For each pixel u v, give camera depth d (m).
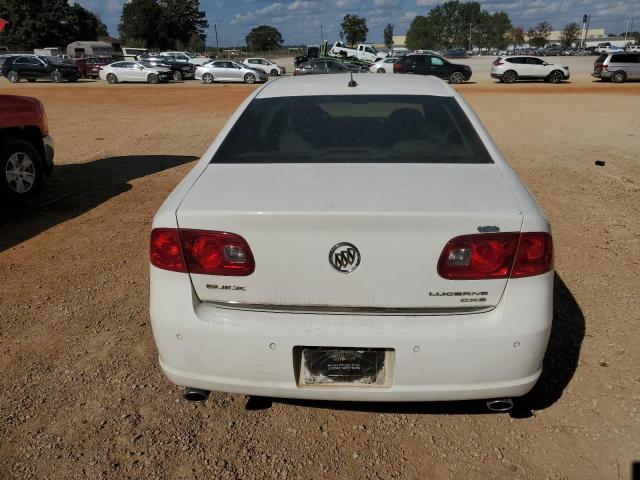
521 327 2.12
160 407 2.77
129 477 2.34
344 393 2.21
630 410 2.68
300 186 2.37
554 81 30.00
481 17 131.62
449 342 2.11
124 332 3.46
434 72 29.72
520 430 2.58
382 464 2.40
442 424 2.64
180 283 2.22
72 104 19.23
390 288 2.12
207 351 2.21
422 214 2.05
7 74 33.12
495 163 2.66
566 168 8.06
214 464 2.41
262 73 32.88
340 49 45.91
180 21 105.00
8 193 5.89
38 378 3.00
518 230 2.11
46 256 4.71
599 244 4.86
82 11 96.88
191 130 12.41
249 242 2.14
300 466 2.39
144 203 6.28
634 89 24.88
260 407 2.78
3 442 2.53
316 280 2.13
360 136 2.85
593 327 3.42
